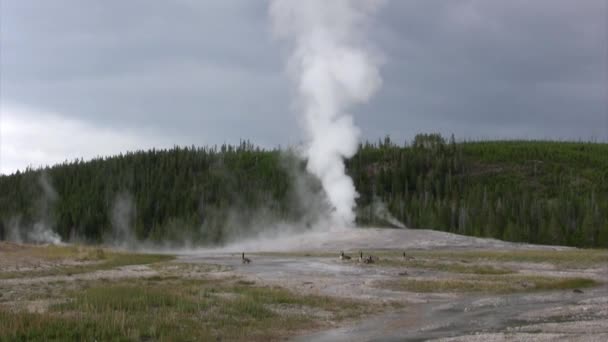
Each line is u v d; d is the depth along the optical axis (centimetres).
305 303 2747
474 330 2238
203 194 13362
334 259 5609
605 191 13662
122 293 2608
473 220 10206
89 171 15188
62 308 2305
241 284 3444
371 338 2081
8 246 5719
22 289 2906
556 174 14700
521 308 2802
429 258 5612
